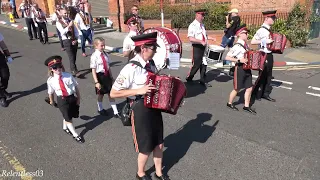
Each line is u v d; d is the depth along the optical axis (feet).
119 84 10.68
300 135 16.33
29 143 16.11
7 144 16.01
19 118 19.11
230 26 30.37
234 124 17.76
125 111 12.02
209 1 46.03
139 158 12.00
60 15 26.86
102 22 52.26
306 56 33.30
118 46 38.34
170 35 19.25
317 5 42.57
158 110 11.06
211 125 17.70
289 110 19.65
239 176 13.08
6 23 57.93
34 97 22.49
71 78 15.69
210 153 14.87
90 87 24.52
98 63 17.65
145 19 42.63
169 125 17.87
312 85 24.36
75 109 16.12
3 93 21.08
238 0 41.37
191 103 21.02
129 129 17.53
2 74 20.59
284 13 39.96
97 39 17.56
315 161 13.97
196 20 21.99
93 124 18.21
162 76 10.39
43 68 29.58
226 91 23.31
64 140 16.42
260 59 17.85
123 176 13.26
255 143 15.58
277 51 20.03
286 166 13.65
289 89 23.57
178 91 10.69
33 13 40.29
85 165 14.12
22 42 42.16
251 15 40.52
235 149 15.12
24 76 27.27
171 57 18.81
